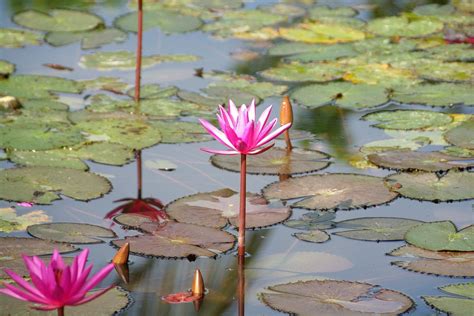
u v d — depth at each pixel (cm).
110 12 1216
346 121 830
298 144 777
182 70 984
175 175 713
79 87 920
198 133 804
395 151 750
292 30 1139
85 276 407
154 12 1198
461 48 1047
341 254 575
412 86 915
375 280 541
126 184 693
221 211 638
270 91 914
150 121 828
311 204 649
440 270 547
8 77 934
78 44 1074
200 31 1140
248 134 548
